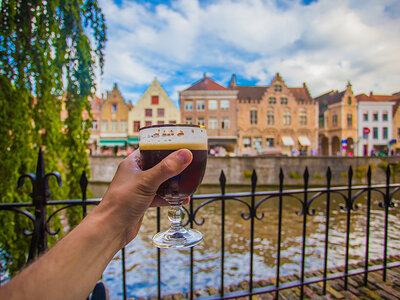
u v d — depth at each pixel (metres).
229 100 30.28
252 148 31.30
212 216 11.62
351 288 2.32
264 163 21.86
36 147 2.80
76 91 3.01
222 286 2.01
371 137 34.69
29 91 2.58
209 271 6.28
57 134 3.02
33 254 1.50
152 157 0.63
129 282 5.79
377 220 10.35
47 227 1.58
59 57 2.66
